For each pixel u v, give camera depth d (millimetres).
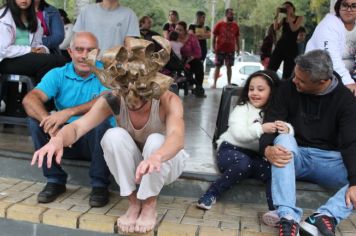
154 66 2299
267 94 3010
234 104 3570
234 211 2938
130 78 2291
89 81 3117
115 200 3008
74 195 3061
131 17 4148
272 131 2789
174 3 37969
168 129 2375
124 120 2561
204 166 3258
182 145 2318
